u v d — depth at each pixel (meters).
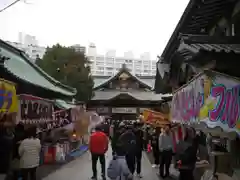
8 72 8.98
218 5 7.44
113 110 37.75
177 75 10.73
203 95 5.05
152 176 10.24
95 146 9.57
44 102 10.53
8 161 6.99
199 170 8.53
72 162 13.73
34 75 13.30
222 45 5.61
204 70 4.89
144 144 18.62
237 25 7.49
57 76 21.73
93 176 9.68
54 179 9.70
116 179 7.71
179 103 8.54
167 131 10.07
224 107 4.21
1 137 6.93
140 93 39.62
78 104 22.03
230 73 5.15
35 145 7.85
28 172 8.52
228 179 6.30
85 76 22.88
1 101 5.97
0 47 12.49
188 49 5.58
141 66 98.56
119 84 40.44
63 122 14.77
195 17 8.38
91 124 18.36
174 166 11.66
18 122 7.74
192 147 7.16
